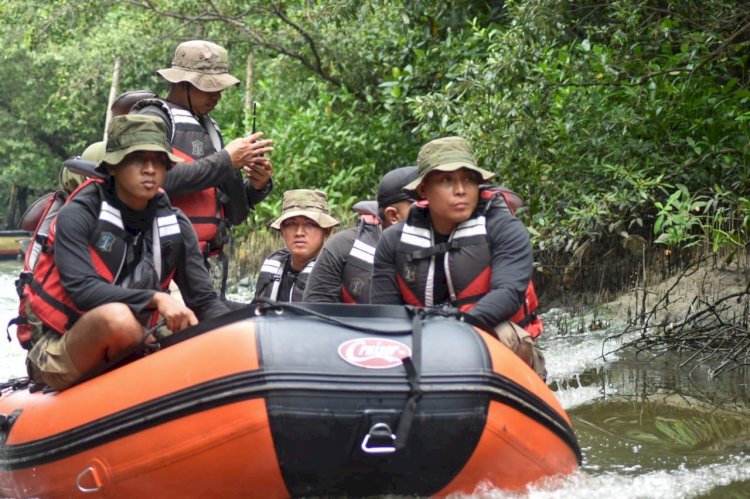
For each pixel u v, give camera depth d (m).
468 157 4.91
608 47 10.36
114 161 4.52
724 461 5.19
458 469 4.23
